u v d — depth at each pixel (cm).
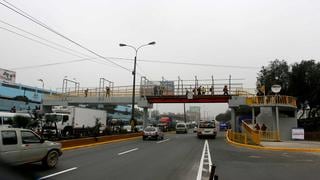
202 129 4125
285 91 5247
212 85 4606
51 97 5625
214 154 2111
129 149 2350
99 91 5281
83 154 1955
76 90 5469
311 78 4897
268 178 1227
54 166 1381
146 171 1335
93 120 4416
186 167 1475
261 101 3575
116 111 10856
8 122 2914
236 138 3303
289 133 3828
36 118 3086
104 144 2831
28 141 1268
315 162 1744
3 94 7712
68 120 3828
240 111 5306
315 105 5069
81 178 1147
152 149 2394
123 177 1186
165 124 7062
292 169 1472
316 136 3862
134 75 4153
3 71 7894
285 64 5503
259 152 2303
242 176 1264
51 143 1373
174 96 4781
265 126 3700
